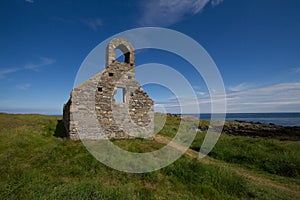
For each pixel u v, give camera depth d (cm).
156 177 839
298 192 855
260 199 735
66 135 1597
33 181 721
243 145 1652
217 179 862
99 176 819
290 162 1188
